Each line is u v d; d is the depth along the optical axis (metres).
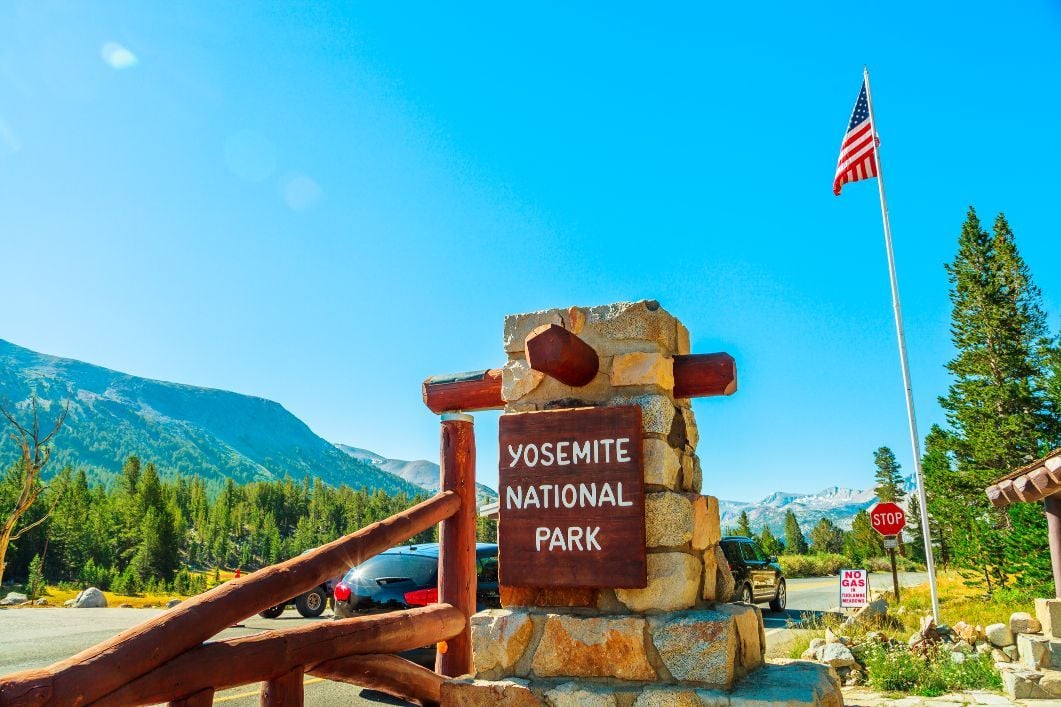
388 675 4.01
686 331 4.52
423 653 7.49
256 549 141.62
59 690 2.39
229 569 126.19
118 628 11.98
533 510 3.82
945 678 8.29
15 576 72.00
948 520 31.44
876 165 14.86
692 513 3.73
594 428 3.77
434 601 7.54
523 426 3.92
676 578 3.59
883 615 11.59
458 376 4.72
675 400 4.20
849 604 12.52
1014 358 30.28
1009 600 16.33
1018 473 9.46
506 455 3.93
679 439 4.10
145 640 2.69
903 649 9.06
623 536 3.62
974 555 19.94
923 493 13.03
